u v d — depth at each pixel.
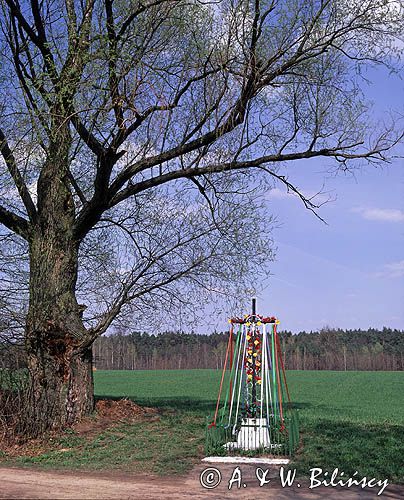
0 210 16.22
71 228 16.30
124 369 82.81
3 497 9.45
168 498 9.59
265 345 14.59
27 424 14.85
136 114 13.91
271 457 12.97
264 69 14.09
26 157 14.60
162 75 14.51
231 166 15.81
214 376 61.38
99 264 17.89
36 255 15.88
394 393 43.19
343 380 58.00
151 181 16.08
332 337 92.69
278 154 15.73
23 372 15.37
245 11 13.66
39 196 16.41
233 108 14.38
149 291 16.80
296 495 10.09
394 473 11.55
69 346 15.91
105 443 14.28
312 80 15.17
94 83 13.65
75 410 15.85
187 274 16.69
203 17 14.77
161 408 18.95
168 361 86.62
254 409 14.20
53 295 15.72
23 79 14.87
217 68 14.31
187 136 15.36
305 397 39.06
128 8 14.38
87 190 17.45
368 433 14.90
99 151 15.00
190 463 12.53
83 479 11.14
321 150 15.55
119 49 13.52
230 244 16.84
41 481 10.88
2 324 14.91
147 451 13.47
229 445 13.58
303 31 14.34
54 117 14.13
